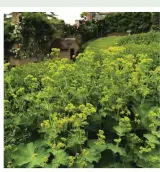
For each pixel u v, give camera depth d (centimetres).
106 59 442
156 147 354
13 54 1061
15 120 364
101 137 330
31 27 1076
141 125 370
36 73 494
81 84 406
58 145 316
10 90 394
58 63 441
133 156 346
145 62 414
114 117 356
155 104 403
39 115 367
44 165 320
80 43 1048
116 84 387
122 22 1237
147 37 990
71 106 339
